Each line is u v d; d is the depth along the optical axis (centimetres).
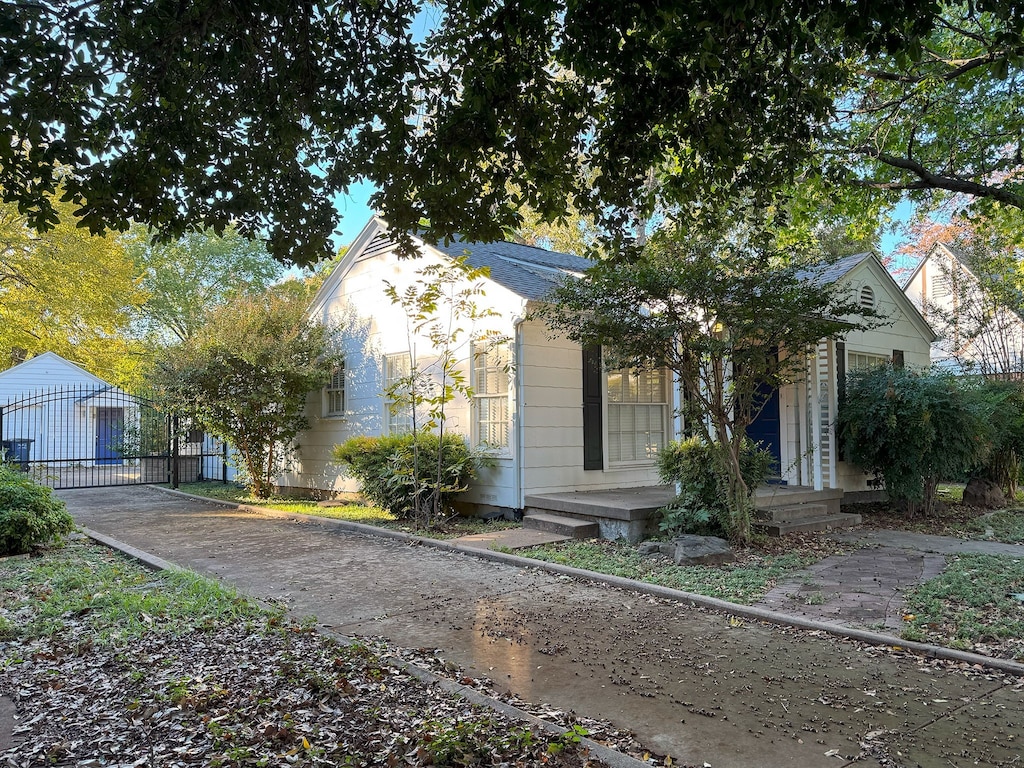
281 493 1457
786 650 477
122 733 332
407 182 482
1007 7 348
